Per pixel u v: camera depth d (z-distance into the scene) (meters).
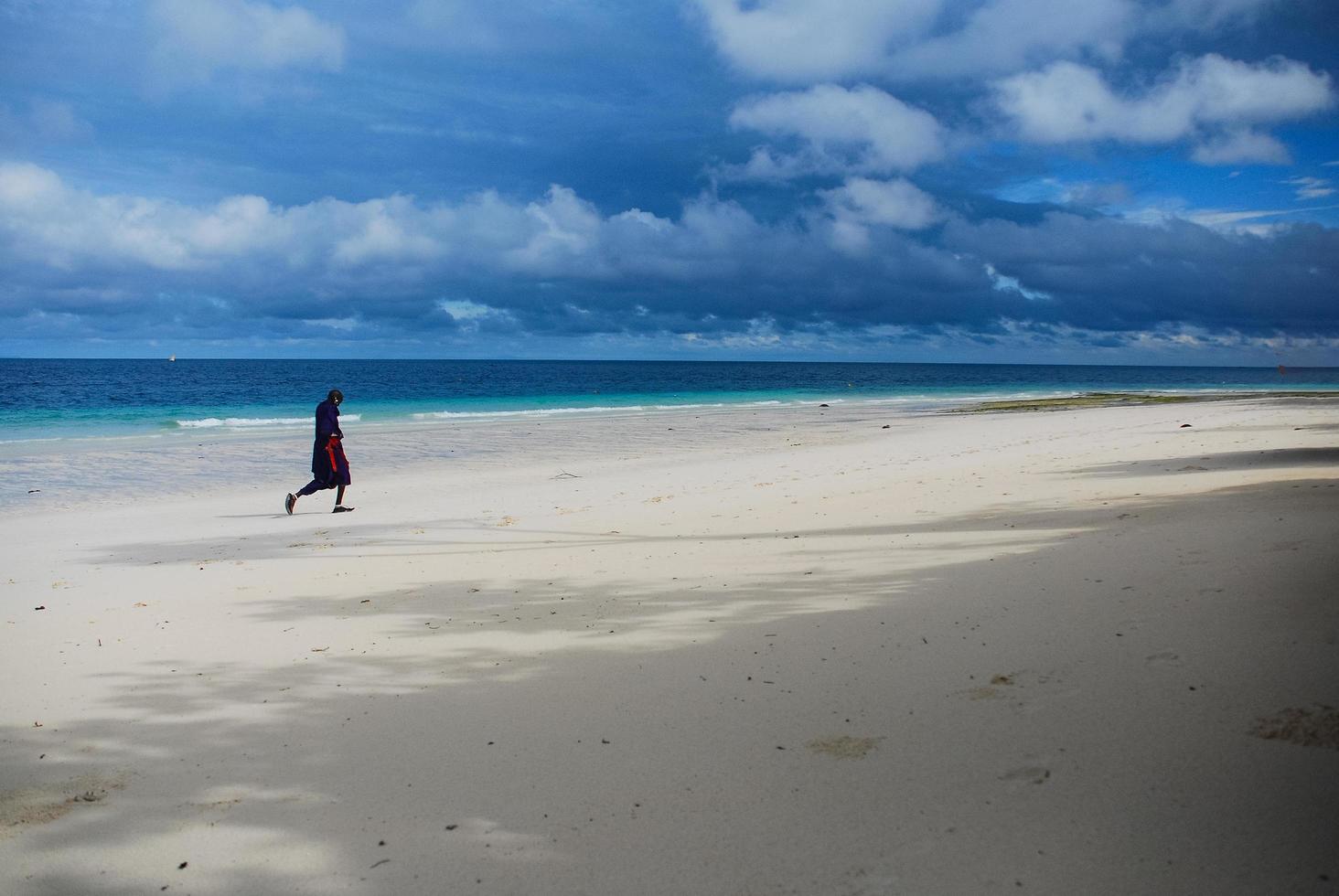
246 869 2.86
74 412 42.91
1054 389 77.06
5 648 5.82
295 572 8.20
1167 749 3.11
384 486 16.36
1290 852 2.44
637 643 5.09
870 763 3.28
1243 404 34.00
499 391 74.75
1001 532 7.51
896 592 5.75
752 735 3.63
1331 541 5.50
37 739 4.13
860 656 4.49
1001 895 2.42
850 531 8.34
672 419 36.25
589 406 49.44
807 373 155.88
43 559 9.91
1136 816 2.72
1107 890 2.39
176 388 73.00
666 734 3.72
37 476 18.55
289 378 100.56
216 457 22.20
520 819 3.07
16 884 2.83
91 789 3.53
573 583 6.88
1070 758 3.14
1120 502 8.45
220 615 6.51
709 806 3.06
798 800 3.05
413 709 4.25
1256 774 2.87
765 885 2.57
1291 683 3.47
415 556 8.85
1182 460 12.09
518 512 12.23
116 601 7.30
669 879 2.65
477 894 2.64
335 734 3.98
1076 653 4.16
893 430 26.95
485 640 5.37
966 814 2.86
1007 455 15.49
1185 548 5.89
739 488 13.18
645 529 9.63
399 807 3.22
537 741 3.75
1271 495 7.73
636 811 3.07
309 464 20.73
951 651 4.41
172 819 3.23
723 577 6.70
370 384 86.19
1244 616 4.30
